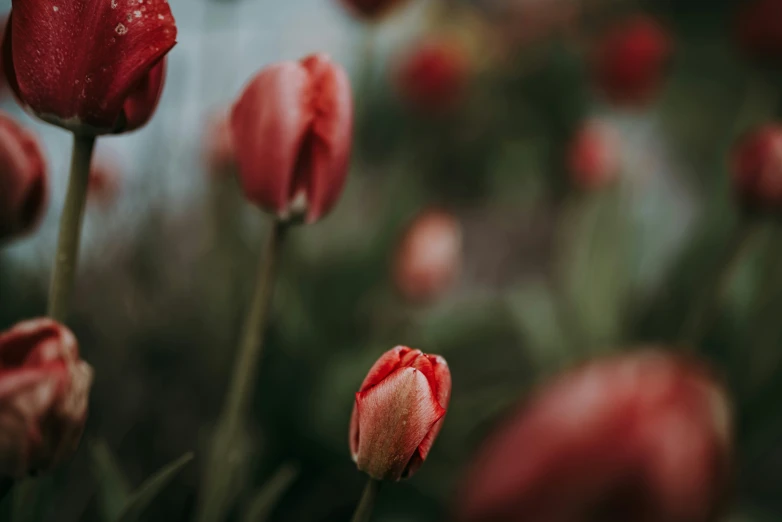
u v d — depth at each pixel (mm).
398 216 1129
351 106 383
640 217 1276
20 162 361
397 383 314
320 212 386
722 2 2701
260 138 377
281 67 376
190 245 1049
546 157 2287
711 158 2146
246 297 875
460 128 2172
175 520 601
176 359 833
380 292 1054
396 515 775
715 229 1094
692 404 239
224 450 400
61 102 329
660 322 1071
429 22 2512
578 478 235
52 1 320
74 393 311
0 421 305
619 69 1269
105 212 911
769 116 1203
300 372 840
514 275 1851
